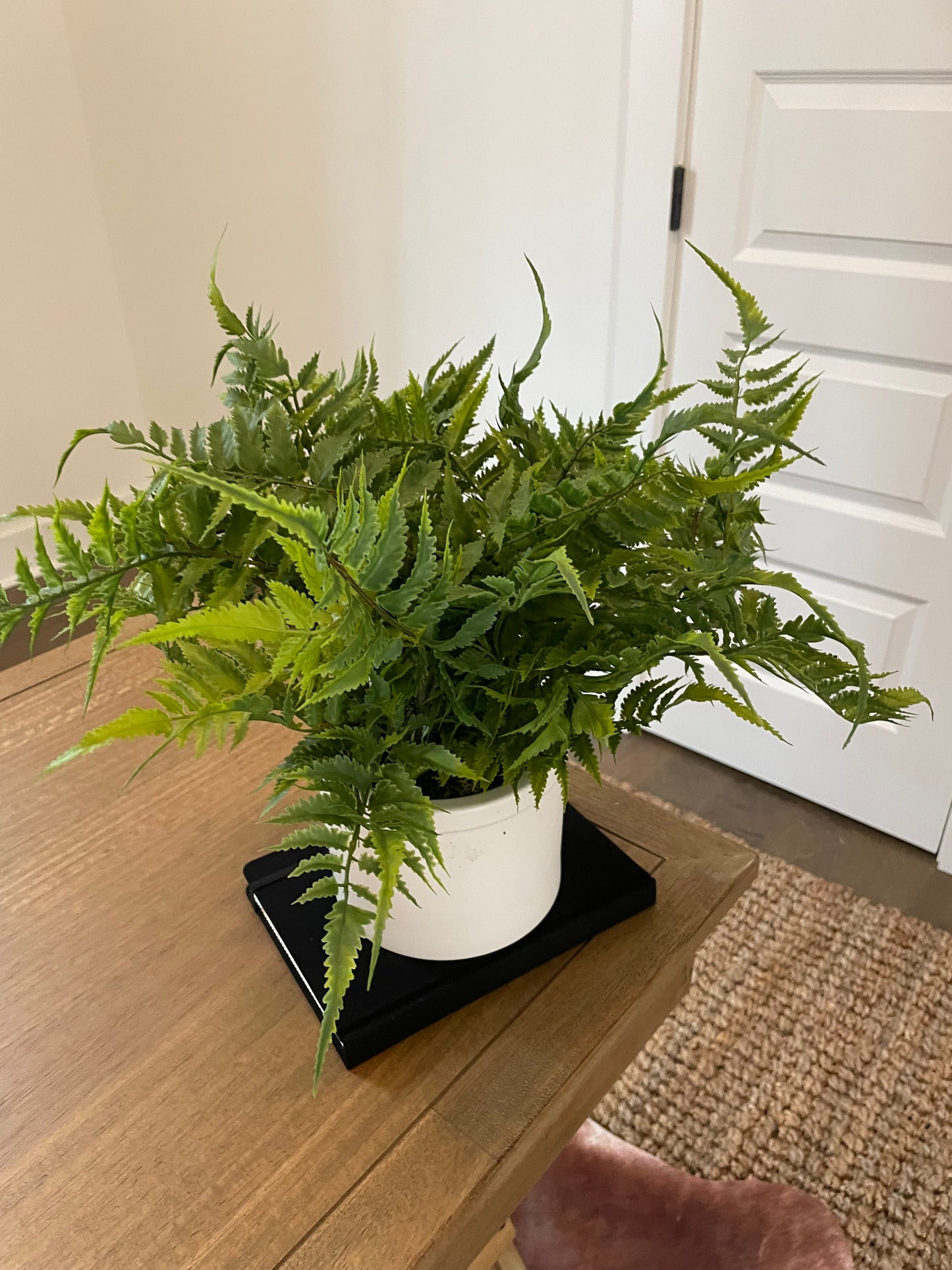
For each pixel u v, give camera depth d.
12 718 0.94
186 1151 0.58
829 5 1.24
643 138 1.45
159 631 0.37
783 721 1.70
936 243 1.28
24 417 2.39
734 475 0.54
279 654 0.39
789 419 0.52
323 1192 0.56
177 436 0.51
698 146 1.42
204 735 0.46
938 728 1.52
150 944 0.71
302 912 0.71
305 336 2.14
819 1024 1.32
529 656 0.53
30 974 0.69
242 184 2.05
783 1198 1.12
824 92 1.30
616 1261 1.06
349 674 0.41
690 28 1.35
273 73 1.86
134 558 0.45
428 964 0.66
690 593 0.54
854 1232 1.09
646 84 1.41
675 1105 1.23
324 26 1.74
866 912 1.49
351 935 0.44
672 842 0.80
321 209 1.95
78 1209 0.55
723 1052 1.29
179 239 2.26
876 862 1.61
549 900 0.68
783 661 0.55
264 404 0.52
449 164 1.71
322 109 1.83
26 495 2.46
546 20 1.48
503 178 1.65
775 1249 1.07
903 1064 1.27
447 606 0.45
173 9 1.95
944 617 1.46
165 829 0.81
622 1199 1.12
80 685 0.98
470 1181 0.56
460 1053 0.63
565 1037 0.64
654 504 0.47
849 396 1.43
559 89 1.51
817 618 0.59
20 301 2.31
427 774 0.60
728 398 0.56
